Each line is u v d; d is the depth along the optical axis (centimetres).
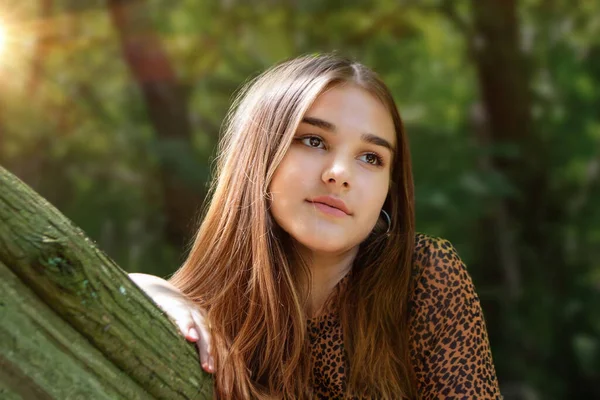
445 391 174
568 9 877
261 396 162
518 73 821
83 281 120
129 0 722
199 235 175
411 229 179
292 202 162
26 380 113
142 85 733
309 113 163
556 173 884
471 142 739
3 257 113
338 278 178
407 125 741
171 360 139
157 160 677
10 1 727
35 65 751
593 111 898
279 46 859
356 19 832
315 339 176
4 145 753
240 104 180
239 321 167
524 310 790
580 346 808
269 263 166
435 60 989
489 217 774
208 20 826
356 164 165
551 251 832
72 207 761
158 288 167
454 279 176
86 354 122
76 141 806
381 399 173
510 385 747
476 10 813
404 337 176
